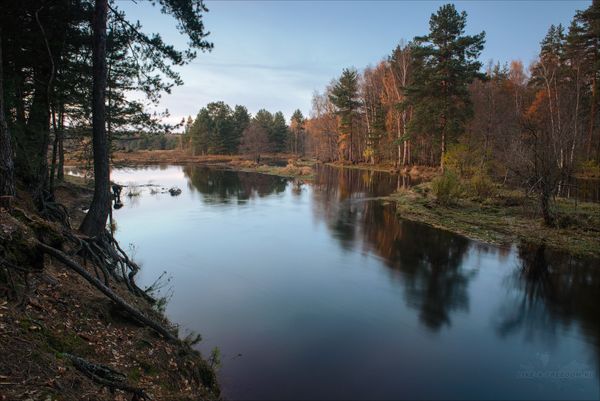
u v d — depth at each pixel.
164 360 6.41
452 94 38.53
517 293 12.17
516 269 14.26
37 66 13.12
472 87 48.22
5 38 11.71
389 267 14.52
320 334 9.50
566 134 26.67
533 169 20.20
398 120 54.94
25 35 11.73
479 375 7.98
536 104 44.47
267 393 7.15
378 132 61.69
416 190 31.94
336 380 7.66
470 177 31.62
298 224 21.78
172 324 9.42
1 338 4.21
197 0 12.48
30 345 4.41
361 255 15.99
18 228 6.07
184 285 12.39
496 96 43.75
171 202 29.19
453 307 11.20
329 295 11.90
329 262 15.04
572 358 8.68
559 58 45.25
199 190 36.56
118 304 6.91
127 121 19.03
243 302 11.20
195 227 20.77
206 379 7.02
